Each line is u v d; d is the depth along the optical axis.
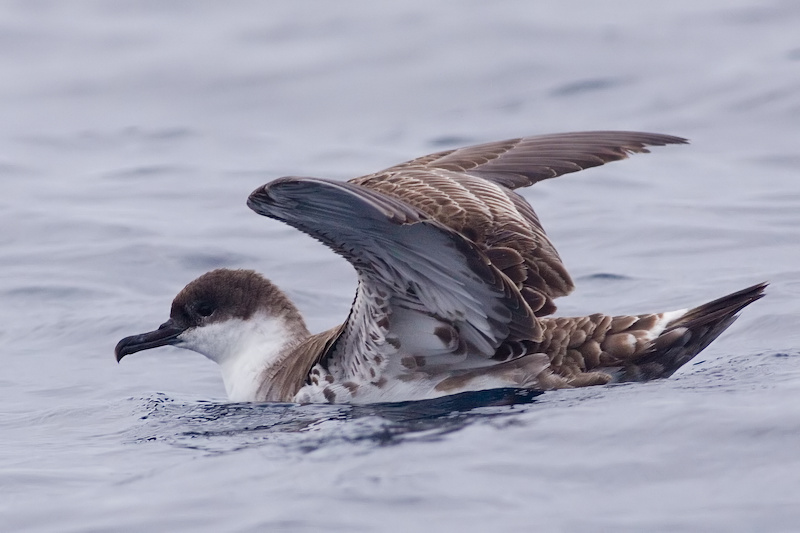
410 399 11.13
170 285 16.92
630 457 8.68
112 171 23.50
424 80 28.81
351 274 17.05
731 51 28.23
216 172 23.08
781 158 22.00
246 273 12.75
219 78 30.39
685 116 24.92
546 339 10.85
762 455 8.48
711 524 7.56
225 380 12.75
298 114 27.77
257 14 34.66
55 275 17.30
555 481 8.41
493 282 9.88
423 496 8.30
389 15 33.19
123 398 12.91
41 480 9.59
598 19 31.31
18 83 31.27
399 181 11.51
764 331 13.26
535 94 27.28
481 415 10.02
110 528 8.27
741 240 17.23
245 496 8.64
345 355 11.34
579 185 21.06
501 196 11.41
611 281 16.05
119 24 35.12
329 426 10.38
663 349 10.48
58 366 14.32
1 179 23.06
